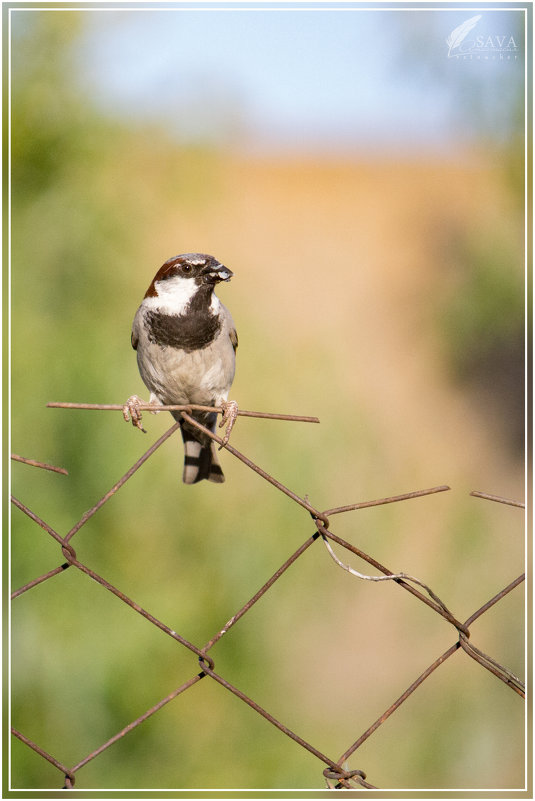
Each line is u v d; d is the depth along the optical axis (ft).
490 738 35.50
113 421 32.32
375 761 34.76
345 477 38.47
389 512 42.19
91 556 31.48
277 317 43.78
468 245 57.16
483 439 57.77
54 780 29.32
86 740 29.71
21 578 30.09
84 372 31.91
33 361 31.71
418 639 40.14
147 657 31.22
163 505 32.83
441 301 63.36
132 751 30.53
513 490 54.13
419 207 90.99
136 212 34.01
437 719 36.76
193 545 33.12
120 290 33.32
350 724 35.65
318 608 37.06
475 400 59.72
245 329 39.45
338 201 107.96
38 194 32.73
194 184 34.86
